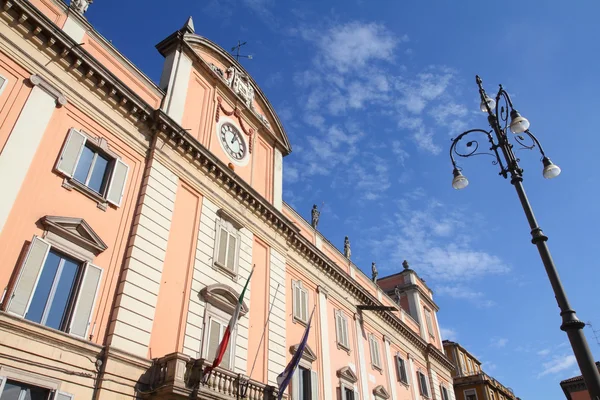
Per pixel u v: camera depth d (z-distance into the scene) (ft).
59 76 46.01
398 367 96.99
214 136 64.90
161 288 47.73
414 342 109.91
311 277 78.33
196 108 63.41
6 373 33.14
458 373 156.46
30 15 43.73
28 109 41.91
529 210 32.78
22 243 37.76
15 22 43.39
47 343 36.50
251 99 76.59
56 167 42.29
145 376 42.09
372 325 93.35
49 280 38.99
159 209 50.98
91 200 44.96
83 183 45.03
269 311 62.34
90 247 42.86
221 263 56.75
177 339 47.21
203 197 58.39
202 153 58.49
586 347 26.73
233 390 45.37
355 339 84.58
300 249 76.69
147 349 43.57
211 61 71.20
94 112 48.44
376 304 94.89
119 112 51.39
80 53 47.37
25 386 34.47
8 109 40.52
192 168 58.29
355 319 87.35
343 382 74.33
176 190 54.60
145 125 53.98
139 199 49.83
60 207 41.78
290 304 69.82
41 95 43.47
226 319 54.39
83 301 40.32
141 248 46.96
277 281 66.69
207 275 54.19
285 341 63.93
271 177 75.77
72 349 37.99
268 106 80.84
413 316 122.62
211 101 66.90
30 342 35.40
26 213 38.83
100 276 42.52
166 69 62.69
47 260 39.42
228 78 73.20
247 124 73.92
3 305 34.71
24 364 34.47
